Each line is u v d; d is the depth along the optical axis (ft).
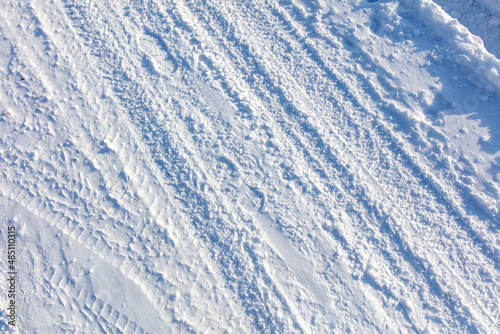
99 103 7.23
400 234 6.47
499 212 6.52
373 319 6.05
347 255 6.36
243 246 6.40
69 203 6.64
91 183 6.73
